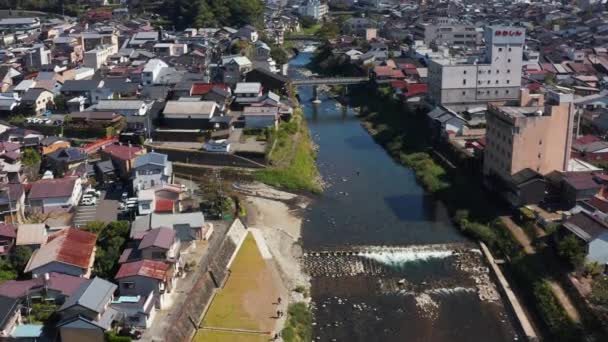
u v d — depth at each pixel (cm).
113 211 7219
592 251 6006
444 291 6169
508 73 11412
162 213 6950
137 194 7338
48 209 7219
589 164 8269
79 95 11406
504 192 7794
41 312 5053
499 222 7275
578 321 5409
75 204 7419
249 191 8550
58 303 5197
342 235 7362
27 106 10900
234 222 7156
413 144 10625
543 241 6625
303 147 10462
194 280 5778
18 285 5209
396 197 8581
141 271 5225
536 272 6169
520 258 6475
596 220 6212
